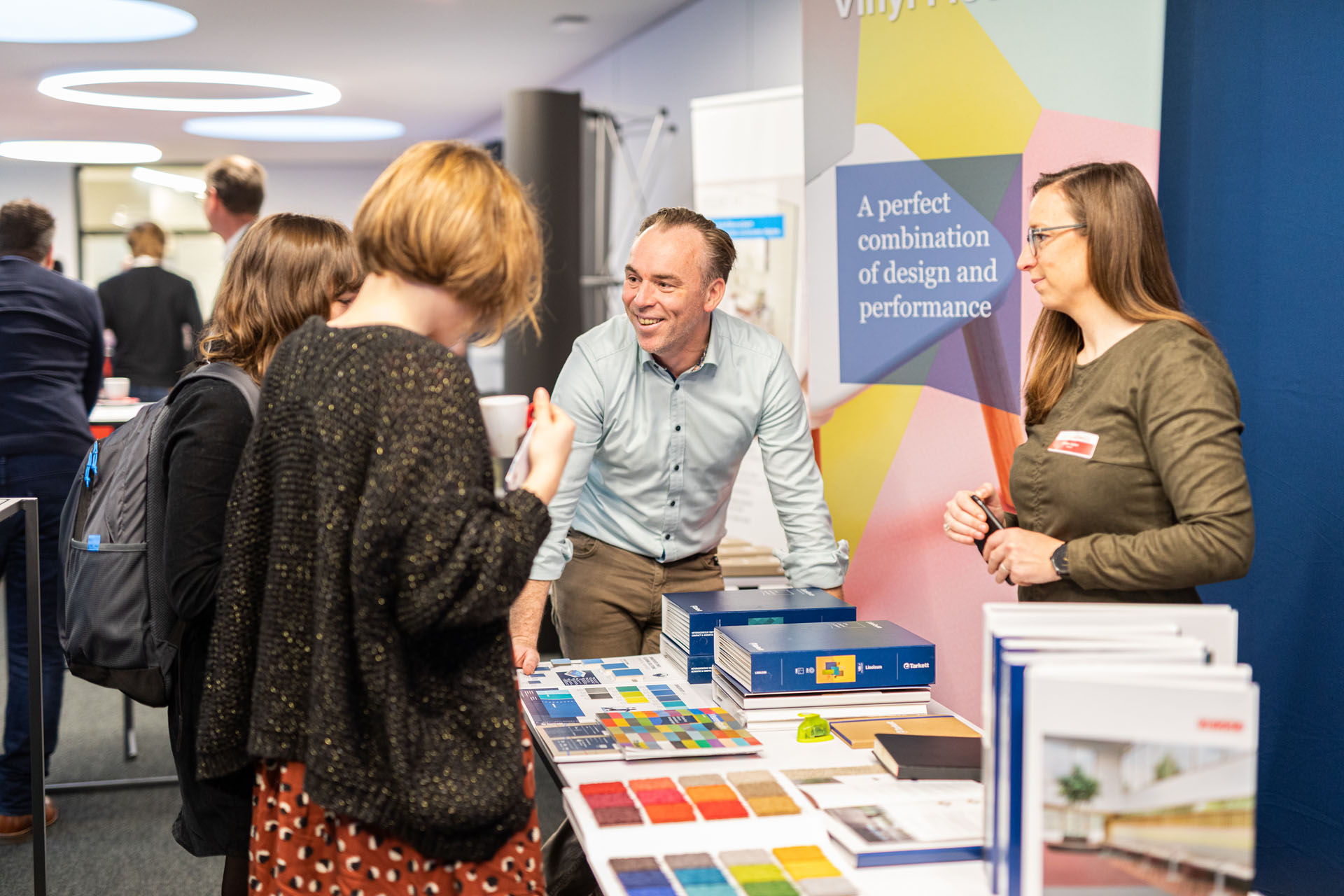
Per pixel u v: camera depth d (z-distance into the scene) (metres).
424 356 1.03
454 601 1.00
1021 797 1.01
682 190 6.16
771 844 1.17
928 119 2.78
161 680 1.60
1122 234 1.51
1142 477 1.49
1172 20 2.68
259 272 1.57
